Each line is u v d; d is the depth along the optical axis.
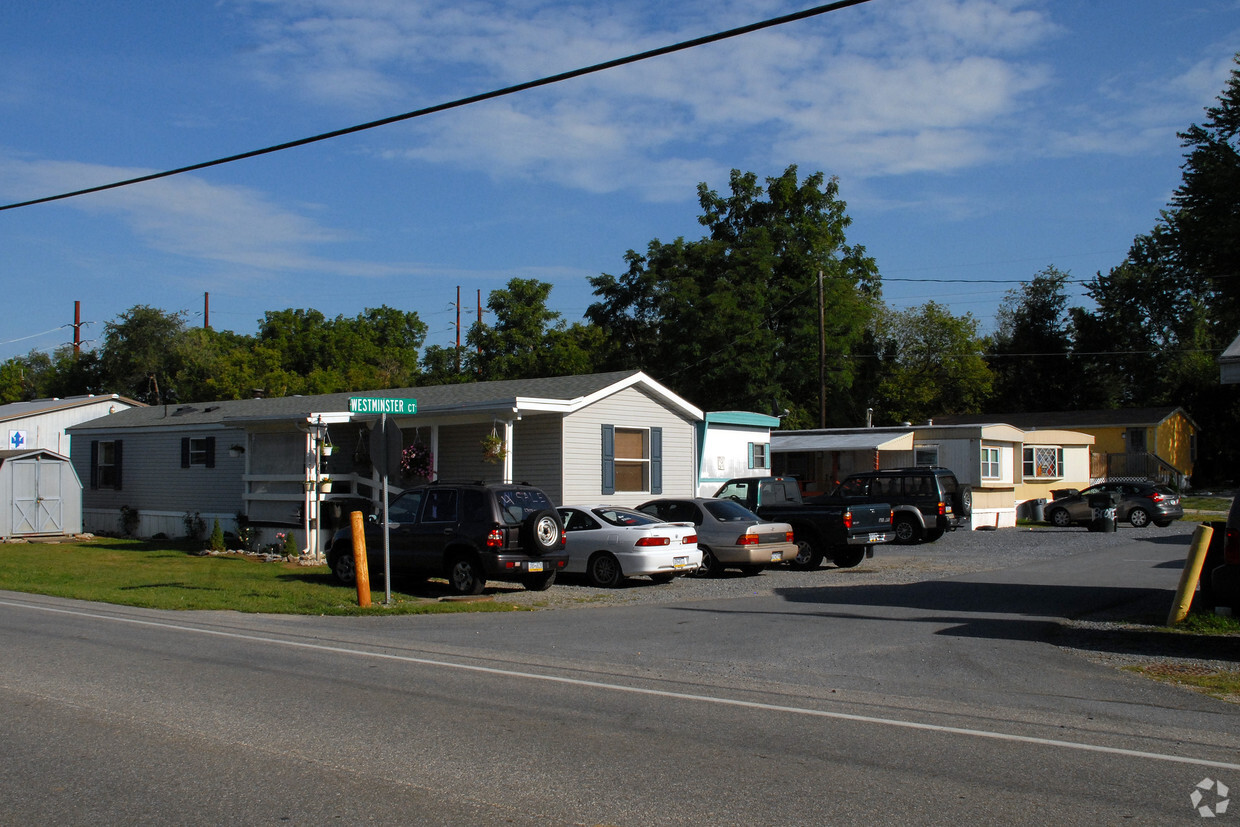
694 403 45.59
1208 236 37.12
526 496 16.22
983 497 32.66
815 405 48.97
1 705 7.74
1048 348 66.44
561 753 6.39
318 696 8.12
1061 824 5.10
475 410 21.05
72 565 20.86
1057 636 11.49
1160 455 50.41
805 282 47.19
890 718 7.45
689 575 18.86
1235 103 37.09
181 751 6.42
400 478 22.77
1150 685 8.91
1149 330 64.62
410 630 12.20
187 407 31.16
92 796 5.52
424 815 5.21
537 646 10.88
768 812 5.27
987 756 6.38
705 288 47.06
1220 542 12.35
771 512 20.55
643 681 8.85
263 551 23.50
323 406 25.58
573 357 55.31
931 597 15.09
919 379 63.66
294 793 5.57
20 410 37.28
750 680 8.96
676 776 5.90
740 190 50.53
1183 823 5.12
